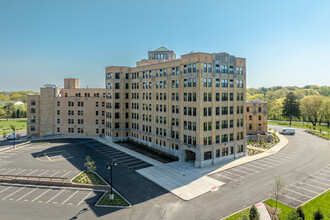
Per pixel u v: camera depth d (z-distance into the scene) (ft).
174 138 165.58
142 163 149.89
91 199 96.53
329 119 328.90
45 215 83.35
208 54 143.02
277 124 389.80
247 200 95.30
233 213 84.28
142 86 203.10
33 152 179.73
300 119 440.45
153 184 113.80
